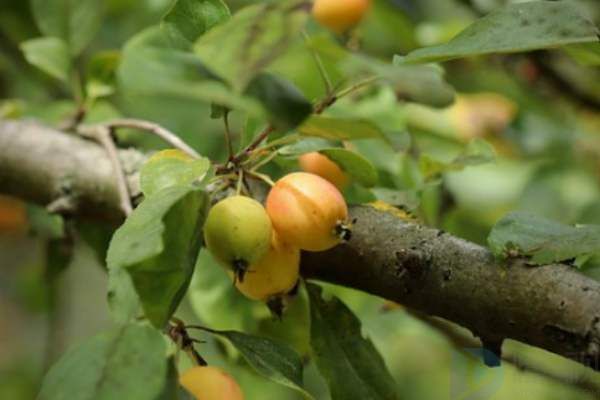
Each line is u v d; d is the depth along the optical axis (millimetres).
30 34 1215
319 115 826
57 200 983
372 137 833
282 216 812
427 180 931
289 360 828
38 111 1089
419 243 842
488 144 920
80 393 757
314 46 799
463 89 1200
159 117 1104
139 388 758
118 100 1118
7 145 1003
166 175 806
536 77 1198
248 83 770
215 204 836
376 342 1111
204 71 778
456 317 836
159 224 762
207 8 825
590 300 804
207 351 1122
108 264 759
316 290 874
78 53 1048
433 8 1358
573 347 806
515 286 817
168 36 822
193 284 961
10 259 1843
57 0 1052
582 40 803
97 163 981
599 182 1236
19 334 1800
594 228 824
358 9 980
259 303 952
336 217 812
